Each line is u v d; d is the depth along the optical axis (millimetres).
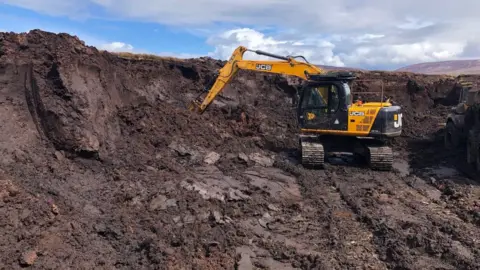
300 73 13219
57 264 5324
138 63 15820
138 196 7789
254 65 13391
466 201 9023
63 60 9133
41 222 5867
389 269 6113
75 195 7172
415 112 18125
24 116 8367
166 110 12195
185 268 5809
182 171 9555
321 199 9125
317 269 5969
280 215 8086
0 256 5105
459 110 13367
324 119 12039
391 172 11625
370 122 11742
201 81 17203
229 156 11430
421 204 9047
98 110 9664
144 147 10234
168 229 6781
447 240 6953
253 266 6062
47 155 8023
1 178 6383
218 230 7023
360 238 7156
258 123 14656
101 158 8812
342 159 13172
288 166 11250
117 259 5832
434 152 13445
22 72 8828
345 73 12008
